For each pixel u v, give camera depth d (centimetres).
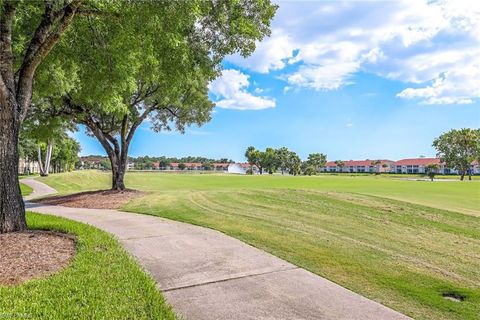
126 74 1012
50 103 1605
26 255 584
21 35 914
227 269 565
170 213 1123
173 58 968
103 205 1409
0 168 729
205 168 12031
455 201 1323
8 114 732
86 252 604
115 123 1962
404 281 519
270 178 3697
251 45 1018
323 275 541
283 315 404
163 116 2242
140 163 11325
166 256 635
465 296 470
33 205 1487
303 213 1087
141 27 812
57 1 795
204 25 978
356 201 1282
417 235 809
